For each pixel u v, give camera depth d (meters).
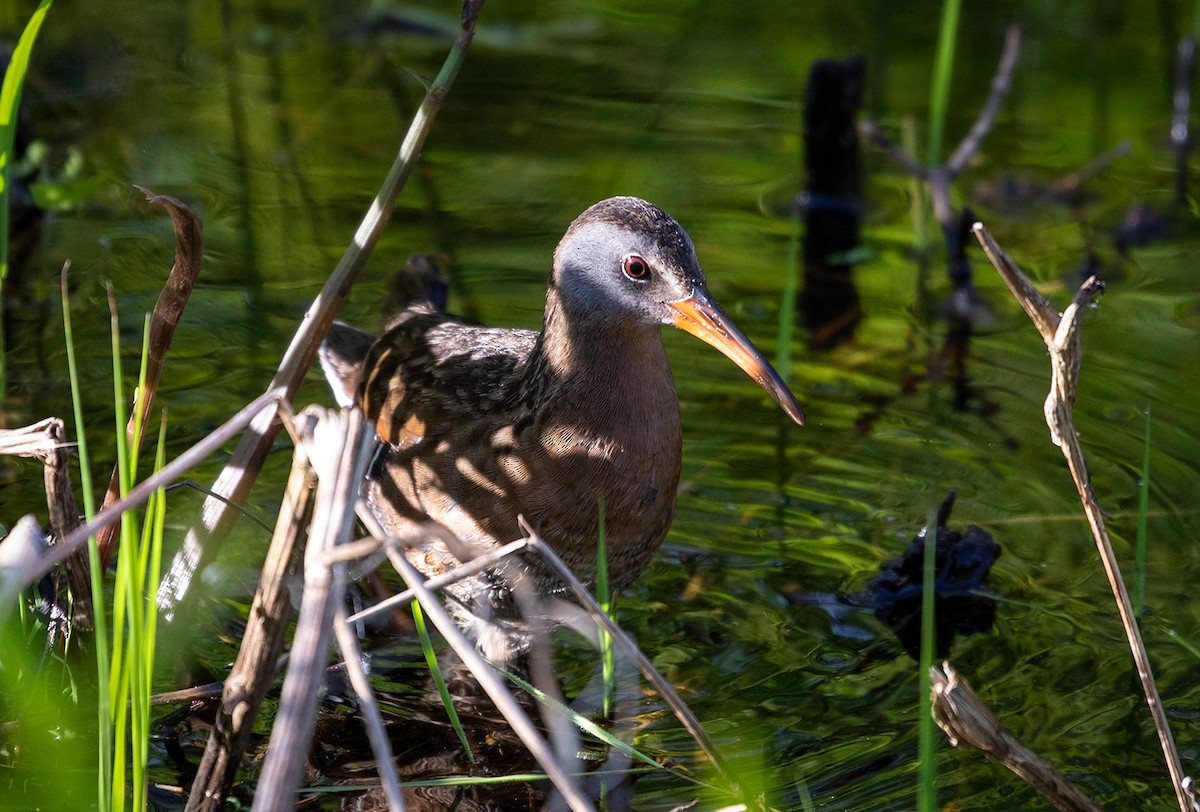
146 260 12.22
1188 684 8.05
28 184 13.02
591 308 8.30
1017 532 9.55
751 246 13.05
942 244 13.33
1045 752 7.45
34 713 5.72
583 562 8.56
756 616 8.80
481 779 6.74
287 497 5.94
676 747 7.55
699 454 10.43
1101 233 13.45
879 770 7.36
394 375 9.42
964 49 16.45
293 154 14.02
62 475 7.47
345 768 7.33
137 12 16.42
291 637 8.45
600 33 16.80
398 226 12.94
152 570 5.82
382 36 16.41
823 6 17.30
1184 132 14.70
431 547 8.70
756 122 15.03
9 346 10.89
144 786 5.92
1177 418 10.72
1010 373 11.42
